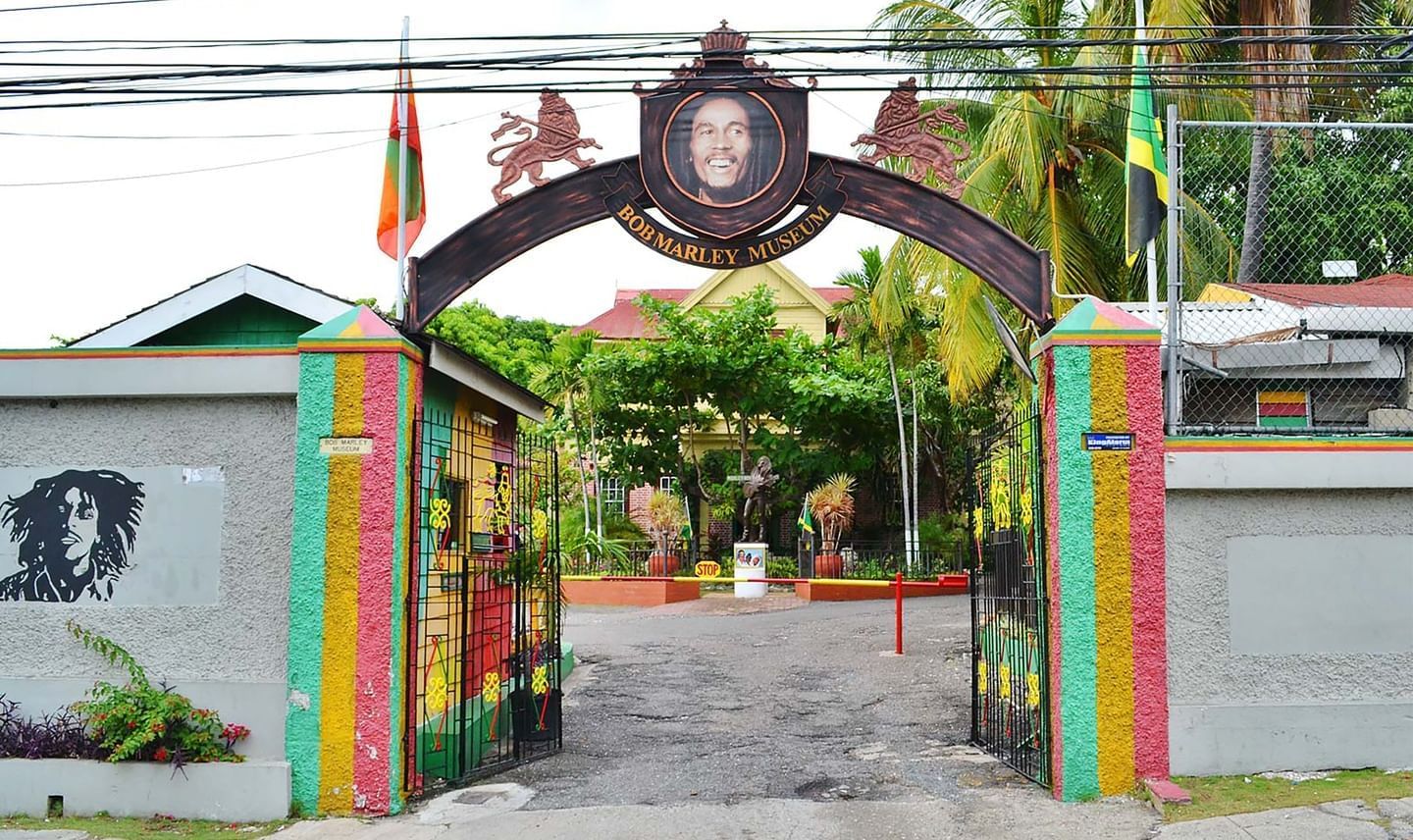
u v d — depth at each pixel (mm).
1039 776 7285
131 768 6902
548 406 11555
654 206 7625
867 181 7551
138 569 7266
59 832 6547
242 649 7160
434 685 7742
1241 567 7176
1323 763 7059
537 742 8766
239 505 7270
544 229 7602
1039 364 7414
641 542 26875
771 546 29203
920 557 24516
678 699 10891
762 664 13047
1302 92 14086
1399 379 10242
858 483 27656
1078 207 17531
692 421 26484
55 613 7262
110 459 7348
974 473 8992
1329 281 14422
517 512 9219
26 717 7203
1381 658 7152
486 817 6762
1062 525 7027
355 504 7039
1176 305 7727
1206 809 6465
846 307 25281
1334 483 7117
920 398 25406
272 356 7258
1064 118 16094
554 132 7637
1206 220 16438
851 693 11055
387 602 6977
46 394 7281
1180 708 7047
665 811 6852
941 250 7500
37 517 7332
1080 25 17422
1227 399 10273
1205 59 15266
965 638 14695
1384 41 8414
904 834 6348
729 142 7531
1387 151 13188
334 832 6535
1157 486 7051
